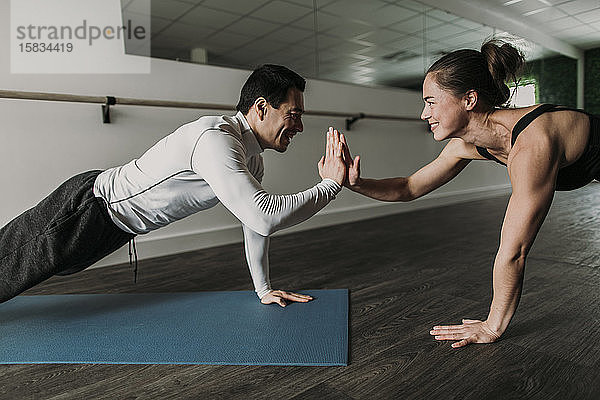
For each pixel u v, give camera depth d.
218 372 1.17
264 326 1.47
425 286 1.90
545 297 1.69
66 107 2.45
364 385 1.08
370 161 4.20
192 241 2.91
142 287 2.04
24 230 1.34
